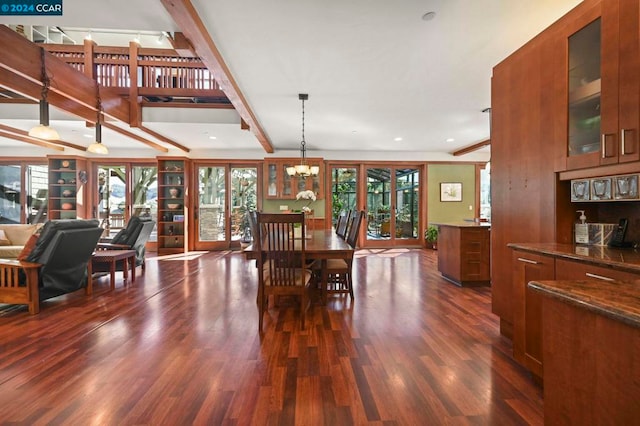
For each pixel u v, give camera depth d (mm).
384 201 7578
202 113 4836
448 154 7551
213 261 5766
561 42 1795
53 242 2951
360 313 2893
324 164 7309
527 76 2070
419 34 2496
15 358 2021
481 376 1810
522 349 1851
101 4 2141
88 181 6996
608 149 1525
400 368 1899
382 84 3477
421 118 4762
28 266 2803
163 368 1898
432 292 3609
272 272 2541
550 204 1899
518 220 2172
